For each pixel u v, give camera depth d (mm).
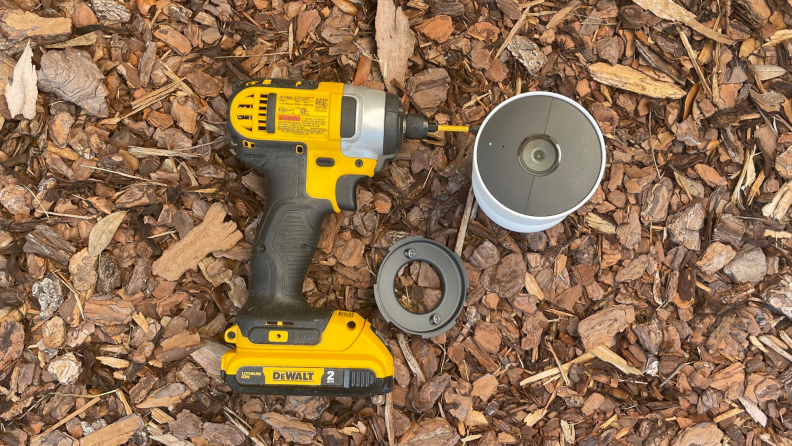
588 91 573
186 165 549
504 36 571
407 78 567
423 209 565
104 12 538
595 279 572
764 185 576
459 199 563
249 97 491
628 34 572
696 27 568
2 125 521
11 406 521
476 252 559
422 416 556
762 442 575
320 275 562
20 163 523
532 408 565
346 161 505
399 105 498
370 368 500
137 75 543
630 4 569
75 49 529
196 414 545
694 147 574
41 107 524
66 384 527
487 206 526
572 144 496
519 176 497
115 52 540
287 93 489
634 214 571
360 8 565
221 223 546
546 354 569
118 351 536
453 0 562
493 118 500
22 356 522
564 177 496
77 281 526
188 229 544
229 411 548
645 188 571
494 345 563
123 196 534
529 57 566
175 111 544
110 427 533
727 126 573
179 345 538
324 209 512
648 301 574
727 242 574
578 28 571
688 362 575
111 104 540
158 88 546
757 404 575
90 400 533
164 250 543
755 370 578
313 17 562
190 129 547
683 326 574
